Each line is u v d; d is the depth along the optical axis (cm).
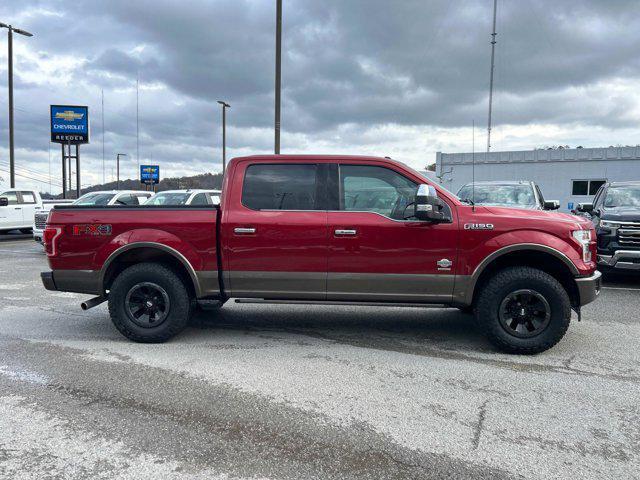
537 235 479
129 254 544
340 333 570
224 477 272
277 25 1612
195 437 317
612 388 403
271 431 326
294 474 276
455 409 361
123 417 345
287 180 516
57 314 669
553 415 352
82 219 523
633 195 966
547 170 2519
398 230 490
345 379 420
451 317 652
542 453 300
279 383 410
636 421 343
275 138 1650
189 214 515
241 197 516
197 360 469
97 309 702
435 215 466
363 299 505
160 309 525
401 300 501
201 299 529
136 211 523
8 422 337
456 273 489
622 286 877
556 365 459
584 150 2436
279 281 509
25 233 2080
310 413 353
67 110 3338
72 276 529
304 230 499
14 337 552
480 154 2648
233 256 510
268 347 514
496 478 274
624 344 527
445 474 277
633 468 284
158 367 449
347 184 511
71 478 270
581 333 569
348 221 496
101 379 418
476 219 486
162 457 292
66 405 365
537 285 477
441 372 439
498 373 437
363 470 280
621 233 831
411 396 384
